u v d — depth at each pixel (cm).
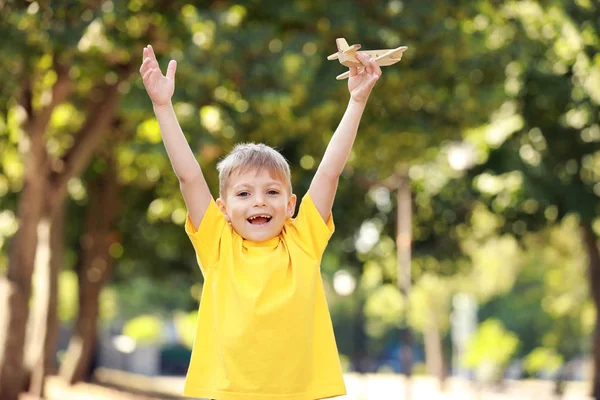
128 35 2012
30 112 2417
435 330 6234
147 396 3847
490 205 3675
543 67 3014
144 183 3944
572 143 3353
